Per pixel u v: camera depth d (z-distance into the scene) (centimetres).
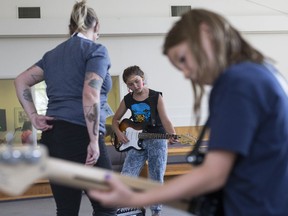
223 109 88
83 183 87
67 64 194
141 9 671
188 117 666
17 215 429
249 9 705
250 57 99
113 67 657
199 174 88
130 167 330
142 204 90
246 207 91
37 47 635
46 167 78
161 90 666
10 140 80
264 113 89
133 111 332
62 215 188
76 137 189
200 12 98
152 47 668
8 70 625
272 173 91
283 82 97
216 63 94
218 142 86
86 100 185
